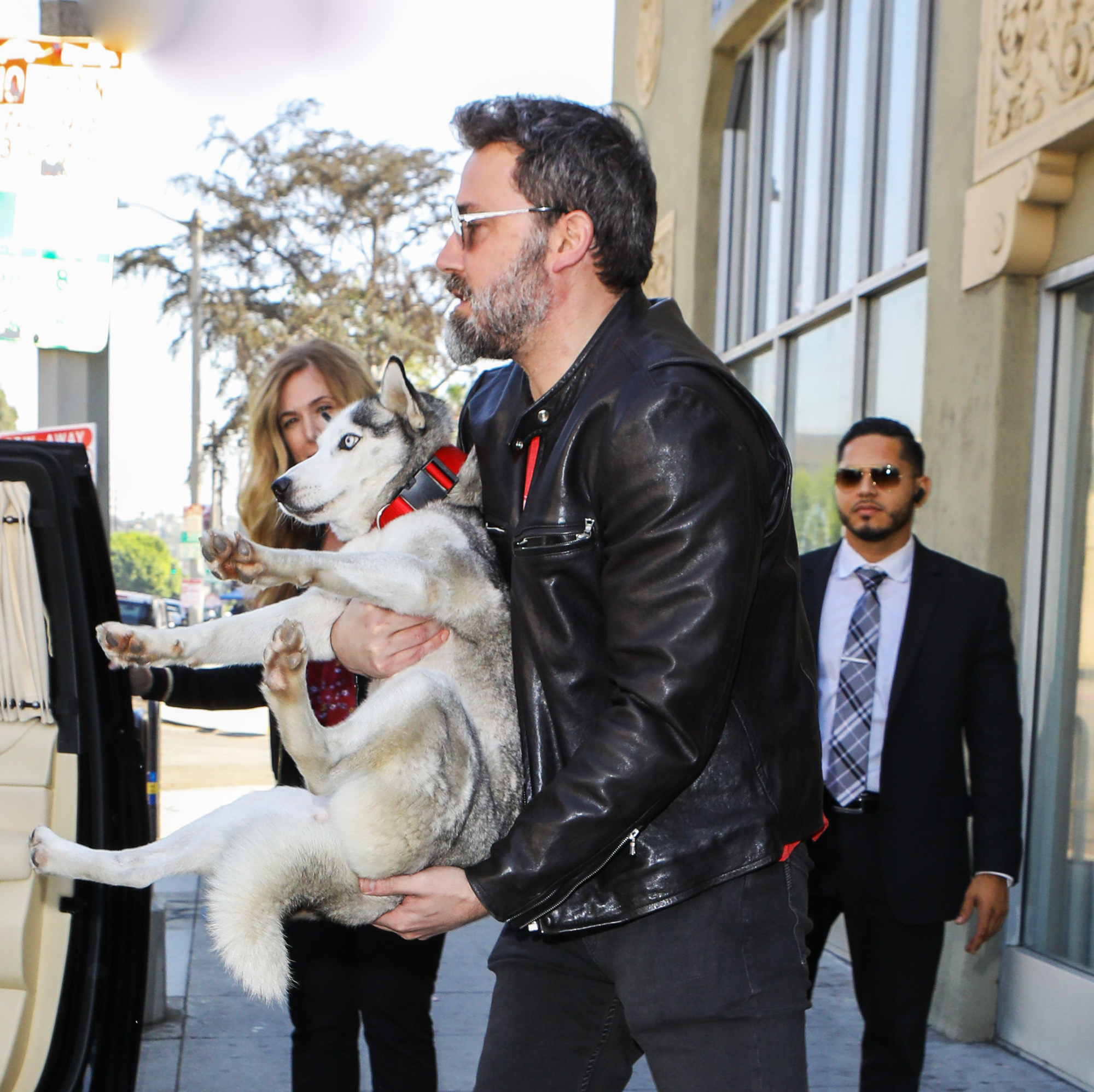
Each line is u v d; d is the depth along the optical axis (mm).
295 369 3049
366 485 2664
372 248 27453
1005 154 4133
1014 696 2945
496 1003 1973
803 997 1766
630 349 1802
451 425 2814
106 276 3316
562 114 1853
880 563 3145
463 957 5281
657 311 1926
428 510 2523
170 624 18219
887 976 2889
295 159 26938
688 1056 1736
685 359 1738
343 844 2053
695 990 1714
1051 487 4164
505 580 2416
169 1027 4285
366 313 26656
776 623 1829
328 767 2090
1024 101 4020
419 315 27000
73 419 3369
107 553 2266
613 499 1696
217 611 25031
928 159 5340
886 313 5695
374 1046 2535
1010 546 4168
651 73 9320
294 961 2557
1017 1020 4055
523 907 1653
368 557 2258
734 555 1627
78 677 2182
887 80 5852
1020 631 4164
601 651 1802
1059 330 4129
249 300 27172
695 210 8141
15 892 2121
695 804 1730
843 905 2945
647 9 9438
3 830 2148
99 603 2256
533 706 1826
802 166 7051
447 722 2174
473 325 1935
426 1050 2570
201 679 2787
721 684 1617
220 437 27453
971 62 4457
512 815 2283
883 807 2885
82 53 3264
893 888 2824
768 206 7625
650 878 1702
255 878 1973
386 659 2309
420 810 2100
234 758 10891
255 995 1938
